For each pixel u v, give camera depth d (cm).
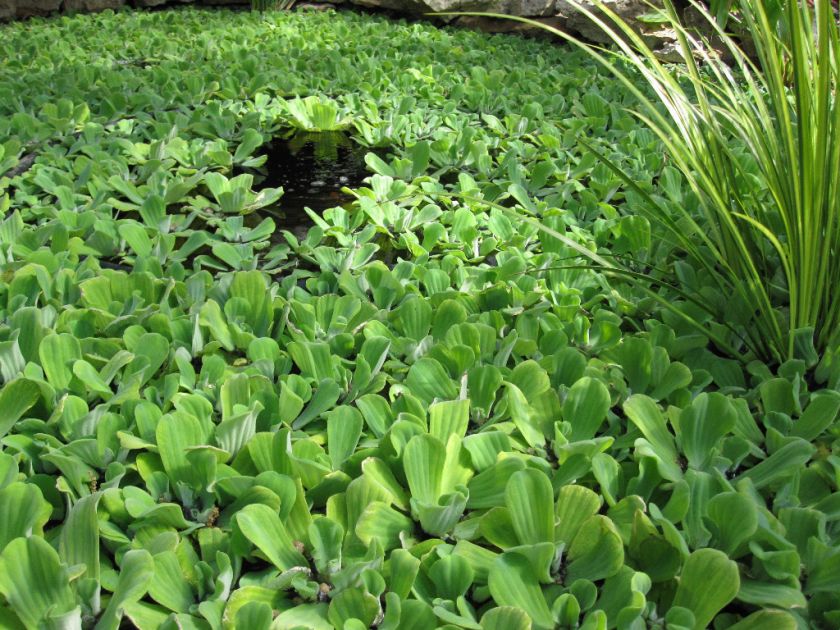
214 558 97
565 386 127
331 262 172
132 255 181
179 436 109
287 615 88
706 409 115
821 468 111
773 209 172
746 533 92
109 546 99
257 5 479
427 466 105
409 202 209
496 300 156
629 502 102
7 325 133
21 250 165
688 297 145
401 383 132
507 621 83
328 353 131
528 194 220
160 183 210
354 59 358
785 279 157
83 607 88
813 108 125
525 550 91
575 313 153
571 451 108
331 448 112
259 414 120
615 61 350
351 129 292
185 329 141
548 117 285
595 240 187
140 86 307
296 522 101
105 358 130
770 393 125
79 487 104
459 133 263
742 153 217
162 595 90
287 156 262
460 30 427
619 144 249
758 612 86
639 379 131
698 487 104
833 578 91
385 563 95
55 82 300
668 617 86
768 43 123
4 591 85
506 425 120
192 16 459
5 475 101
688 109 136
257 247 188
